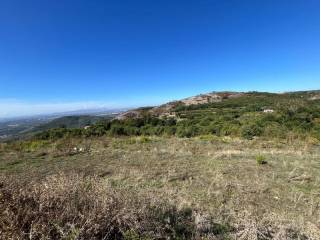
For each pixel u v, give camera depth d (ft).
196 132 83.76
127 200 13.43
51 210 11.33
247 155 42.78
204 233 13.61
